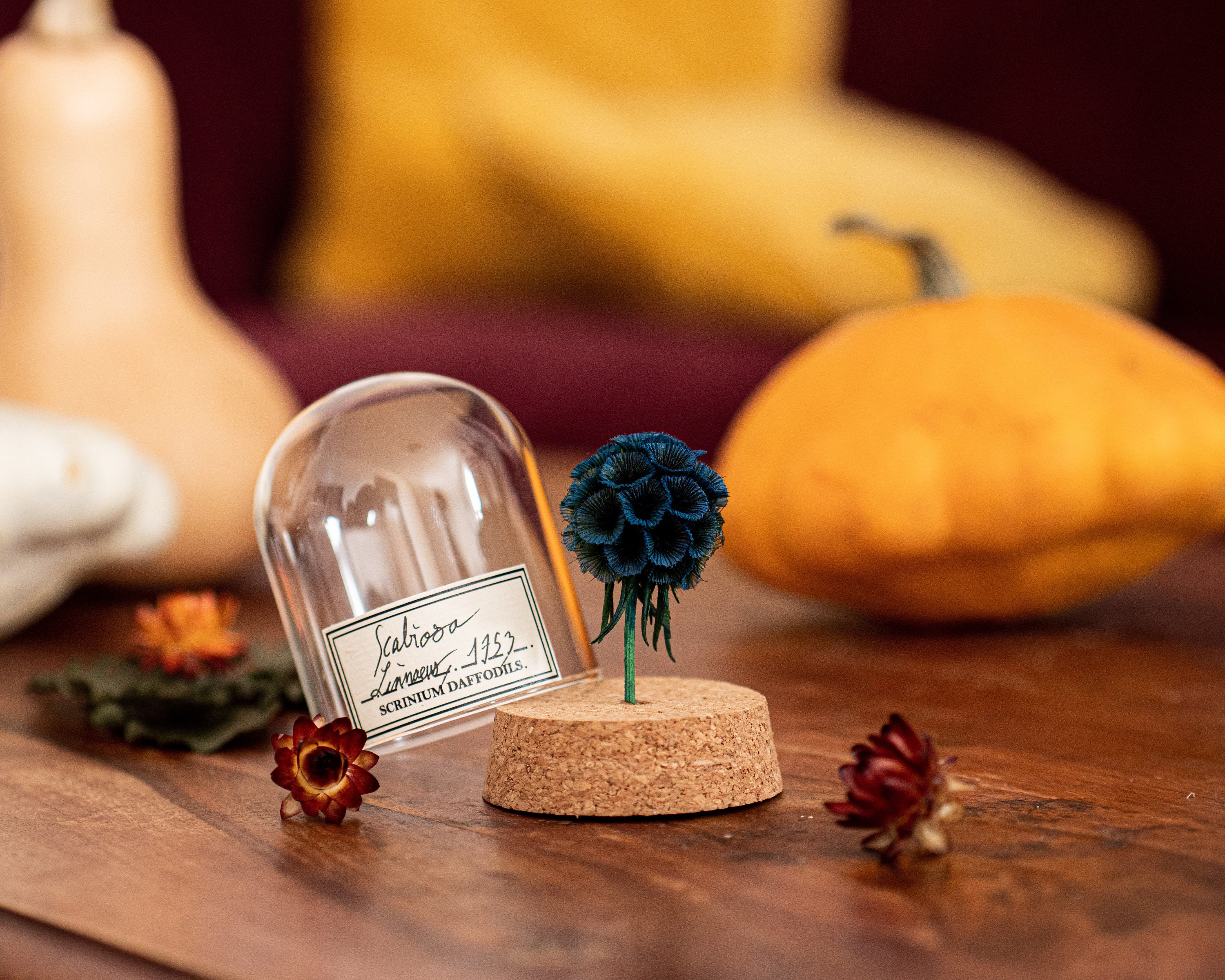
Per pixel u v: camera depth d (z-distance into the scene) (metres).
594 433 0.86
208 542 0.53
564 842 0.31
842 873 0.29
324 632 0.35
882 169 1.00
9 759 0.37
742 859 0.30
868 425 0.45
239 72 1.10
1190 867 0.29
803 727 0.38
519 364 0.89
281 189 1.16
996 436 0.44
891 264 0.94
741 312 1.00
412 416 0.36
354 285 1.14
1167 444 0.44
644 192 0.99
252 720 0.38
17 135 0.52
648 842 0.31
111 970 0.27
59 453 0.45
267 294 1.16
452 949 0.27
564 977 0.26
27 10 0.96
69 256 0.52
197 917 0.28
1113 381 0.45
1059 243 1.02
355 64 1.11
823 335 0.50
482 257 1.11
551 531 0.37
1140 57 1.24
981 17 1.26
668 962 0.26
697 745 0.32
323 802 0.32
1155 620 0.50
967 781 0.33
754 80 1.23
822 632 0.49
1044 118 1.25
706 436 0.82
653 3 1.20
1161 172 1.22
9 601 0.47
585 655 0.36
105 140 0.52
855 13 1.26
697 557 0.33
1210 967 0.26
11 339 0.53
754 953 0.26
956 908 0.28
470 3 1.12
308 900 0.28
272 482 0.36
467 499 0.35
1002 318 0.46
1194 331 1.01
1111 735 0.37
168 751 0.38
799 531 0.46
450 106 1.09
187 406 0.53
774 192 0.97
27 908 0.28
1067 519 0.45
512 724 0.33
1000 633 0.49
